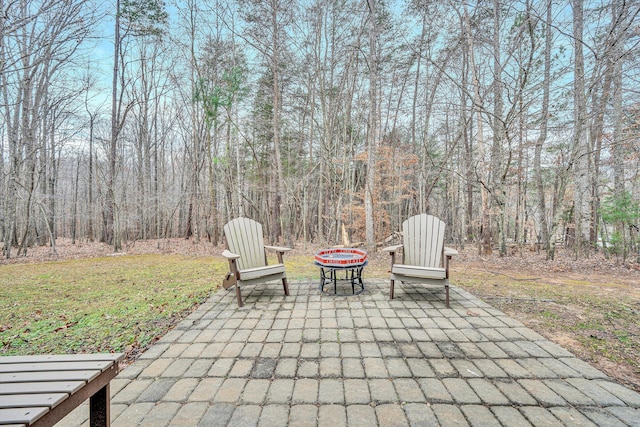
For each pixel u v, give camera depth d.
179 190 15.66
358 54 9.97
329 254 4.12
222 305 3.24
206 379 1.79
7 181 8.61
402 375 1.82
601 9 5.12
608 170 7.72
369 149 8.02
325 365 1.94
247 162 13.62
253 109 12.16
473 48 7.57
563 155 7.86
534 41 5.70
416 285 4.02
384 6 9.37
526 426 1.36
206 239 14.21
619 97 5.94
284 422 1.40
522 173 10.31
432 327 2.57
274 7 8.60
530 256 7.62
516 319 2.77
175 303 3.37
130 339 2.41
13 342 2.35
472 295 3.55
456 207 13.20
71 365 1.13
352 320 2.75
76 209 16.11
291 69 10.27
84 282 4.65
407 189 12.65
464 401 1.55
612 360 2.00
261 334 2.46
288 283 4.21
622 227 6.27
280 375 1.83
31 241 12.42
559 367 1.90
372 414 1.46
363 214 11.59
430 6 8.22
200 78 9.84
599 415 1.44
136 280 4.78
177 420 1.42
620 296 3.54
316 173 12.95
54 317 2.95
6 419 0.80
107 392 1.20
